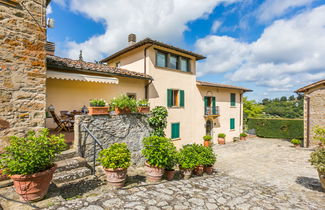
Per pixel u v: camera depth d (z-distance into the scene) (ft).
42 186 12.09
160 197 14.37
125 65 49.34
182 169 24.48
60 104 29.45
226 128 67.21
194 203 13.69
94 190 15.52
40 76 17.39
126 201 13.14
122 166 16.40
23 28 16.42
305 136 53.21
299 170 30.89
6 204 11.44
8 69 15.48
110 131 25.32
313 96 51.93
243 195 16.56
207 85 55.26
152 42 39.96
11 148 11.49
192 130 53.62
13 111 15.66
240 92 74.54
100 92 34.35
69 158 19.63
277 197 16.89
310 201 16.44
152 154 19.61
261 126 79.97
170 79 47.09
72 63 29.53
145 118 31.19
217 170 31.99
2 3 15.34
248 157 42.78
